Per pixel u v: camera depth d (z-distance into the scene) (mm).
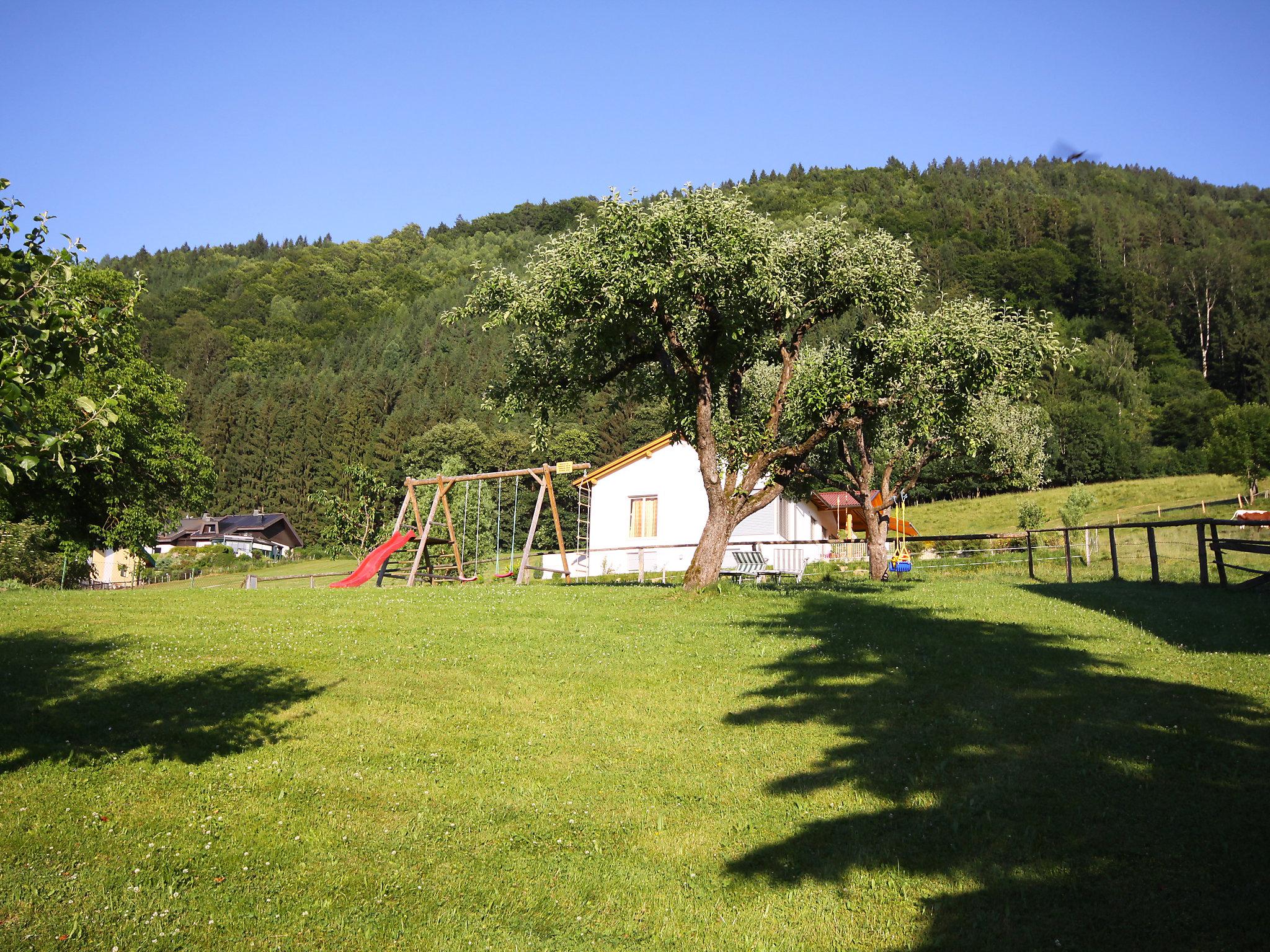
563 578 38188
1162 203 191250
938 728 9914
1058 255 139875
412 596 20641
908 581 25359
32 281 7539
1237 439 60188
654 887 7066
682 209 18922
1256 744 8664
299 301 197375
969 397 20641
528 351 22609
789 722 10570
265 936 6152
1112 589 19781
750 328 20484
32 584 36281
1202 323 122500
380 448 94938
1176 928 5785
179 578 61656
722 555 20469
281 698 11562
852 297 21156
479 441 87125
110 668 12672
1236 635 13656
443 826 8109
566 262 19594
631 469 42219
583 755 9930
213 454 103875
